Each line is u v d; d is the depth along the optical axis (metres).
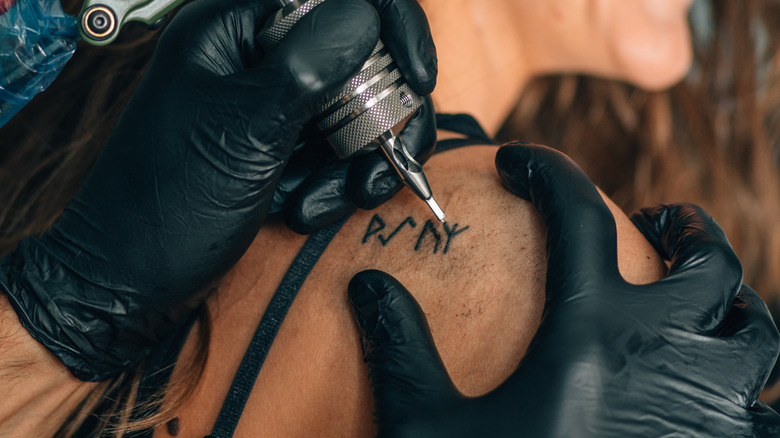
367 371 0.40
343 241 0.42
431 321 0.40
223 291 0.42
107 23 0.38
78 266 0.39
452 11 0.55
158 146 0.39
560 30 0.57
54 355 0.40
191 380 0.41
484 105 0.59
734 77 0.77
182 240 0.39
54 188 0.47
